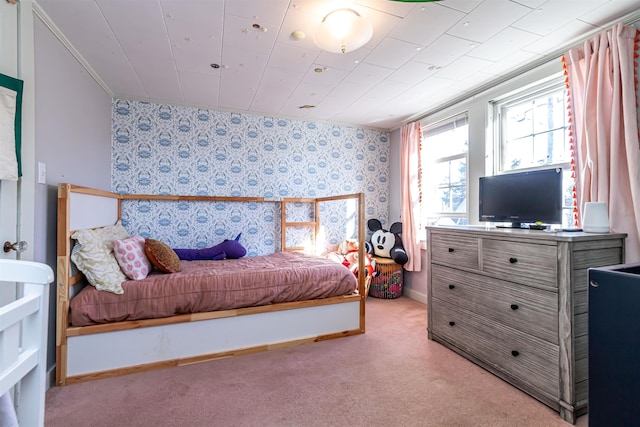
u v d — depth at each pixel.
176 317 2.00
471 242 2.07
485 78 2.61
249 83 2.70
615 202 1.76
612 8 1.71
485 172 2.77
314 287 2.39
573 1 1.65
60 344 1.77
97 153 2.61
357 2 1.65
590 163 1.89
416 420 1.47
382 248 3.71
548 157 2.38
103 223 2.50
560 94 2.30
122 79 2.61
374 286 3.63
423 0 1.58
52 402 1.60
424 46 2.11
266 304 2.25
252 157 3.48
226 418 1.48
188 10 1.71
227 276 2.19
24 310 0.63
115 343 1.87
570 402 1.47
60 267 1.78
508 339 1.80
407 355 2.15
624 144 1.77
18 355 0.63
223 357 2.10
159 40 2.02
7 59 1.42
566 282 1.50
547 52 2.19
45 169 1.79
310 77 2.58
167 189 3.15
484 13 1.75
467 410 1.55
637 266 1.02
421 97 3.03
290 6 1.68
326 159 3.83
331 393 1.69
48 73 1.82
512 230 1.96
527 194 2.08
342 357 2.12
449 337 2.25
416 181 3.52
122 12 1.72
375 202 4.11
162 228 3.14
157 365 1.94
